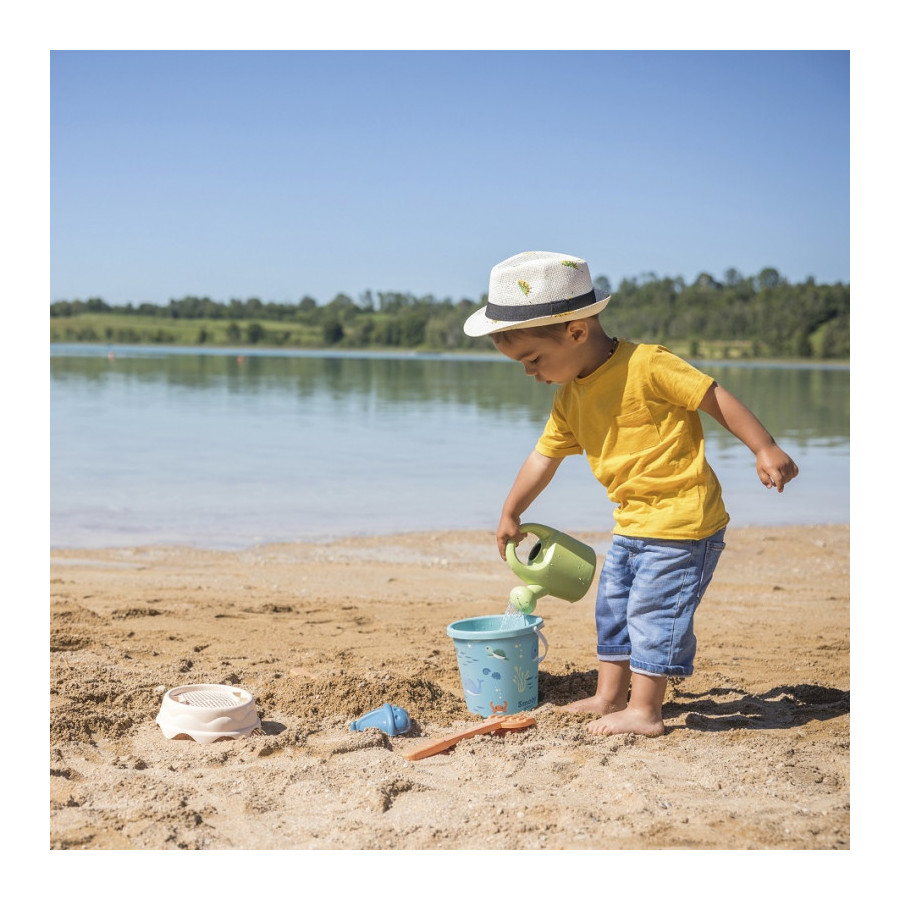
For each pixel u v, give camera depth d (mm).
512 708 3592
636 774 2924
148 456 11734
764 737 3338
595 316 3562
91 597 5449
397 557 7004
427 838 2529
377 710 3418
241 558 6855
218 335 89250
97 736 3260
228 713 3256
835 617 5402
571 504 9125
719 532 3459
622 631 3590
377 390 24531
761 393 24781
